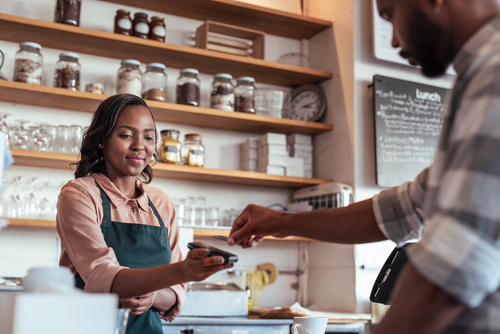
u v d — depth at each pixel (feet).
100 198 5.28
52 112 9.40
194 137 9.82
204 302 8.43
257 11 10.53
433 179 2.32
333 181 10.71
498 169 1.93
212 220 9.86
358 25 10.75
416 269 2.09
